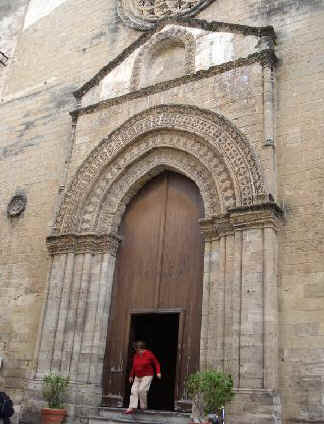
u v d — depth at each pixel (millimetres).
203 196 14523
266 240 12445
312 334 11539
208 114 14930
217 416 10562
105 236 15820
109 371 14711
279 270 12477
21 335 16469
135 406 13156
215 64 15734
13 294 17359
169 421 12617
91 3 21516
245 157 13688
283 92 14375
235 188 13523
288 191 13156
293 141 13617
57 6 22812
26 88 21578
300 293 12008
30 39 22984
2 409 11422
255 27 15258
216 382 10789
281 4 15875
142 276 15406
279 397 11273
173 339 20500
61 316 15109
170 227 15562
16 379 15898
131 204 16609
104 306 15156
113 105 17266
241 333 11906
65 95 19984
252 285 12188
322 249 12141
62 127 19297
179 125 15383
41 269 17062
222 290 12805
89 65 19969
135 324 15258
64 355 14617
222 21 17109
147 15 19531
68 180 17062
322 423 10750
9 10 24875
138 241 15945
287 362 11578
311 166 13094
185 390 13258
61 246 16047
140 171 16219
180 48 17266
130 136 16297
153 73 17453
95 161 16734
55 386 13789
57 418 13430
